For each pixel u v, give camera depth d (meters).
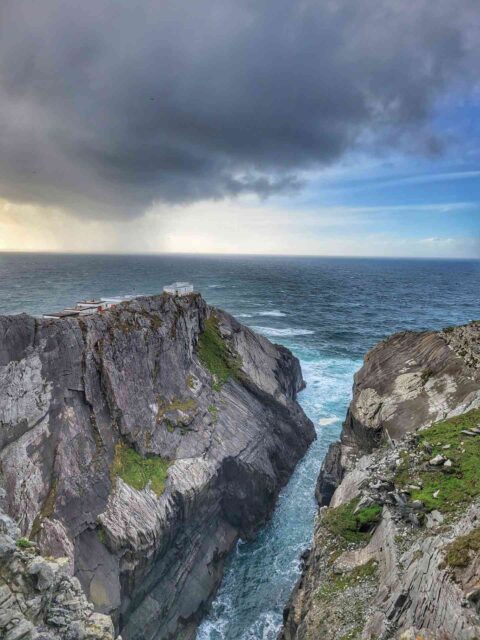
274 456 46.34
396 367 47.44
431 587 16.55
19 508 24.83
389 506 24.55
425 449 28.41
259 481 40.84
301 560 35.69
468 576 15.46
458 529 18.94
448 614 14.98
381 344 53.88
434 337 47.91
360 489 28.50
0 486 24.50
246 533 38.97
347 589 22.25
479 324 43.75
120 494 30.19
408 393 42.12
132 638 27.06
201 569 33.19
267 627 30.19
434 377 42.22
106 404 33.44
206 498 35.66
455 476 24.91
